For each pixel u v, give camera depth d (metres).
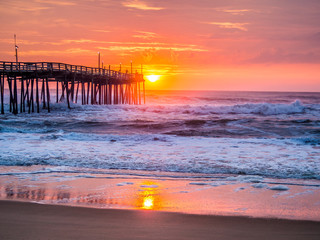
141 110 44.66
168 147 16.72
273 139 19.30
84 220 5.87
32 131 23.38
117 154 14.65
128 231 5.28
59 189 8.77
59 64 41.44
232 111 44.00
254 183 9.66
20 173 10.88
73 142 18.06
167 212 6.59
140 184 9.47
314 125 28.16
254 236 5.18
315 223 5.95
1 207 6.75
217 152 15.32
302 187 9.23
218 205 7.32
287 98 109.69
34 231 5.16
